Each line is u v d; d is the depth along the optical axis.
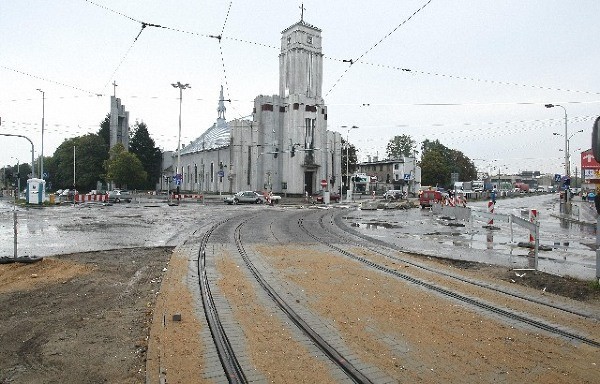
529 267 11.84
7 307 7.74
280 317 7.19
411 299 8.41
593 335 6.57
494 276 10.91
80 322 6.95
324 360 5.52
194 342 6.03
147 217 27.84
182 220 25.77
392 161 104.88
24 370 5.30
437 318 7.27
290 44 66.25
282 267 11.38
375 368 5.28
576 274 11.02
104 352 5.78
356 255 13.40
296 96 65.12
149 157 99.56
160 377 4.97
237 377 5.00
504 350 5.95
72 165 91.19
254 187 66.81
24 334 6.43
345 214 33.66
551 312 7.71
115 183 81.81
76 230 19.97
